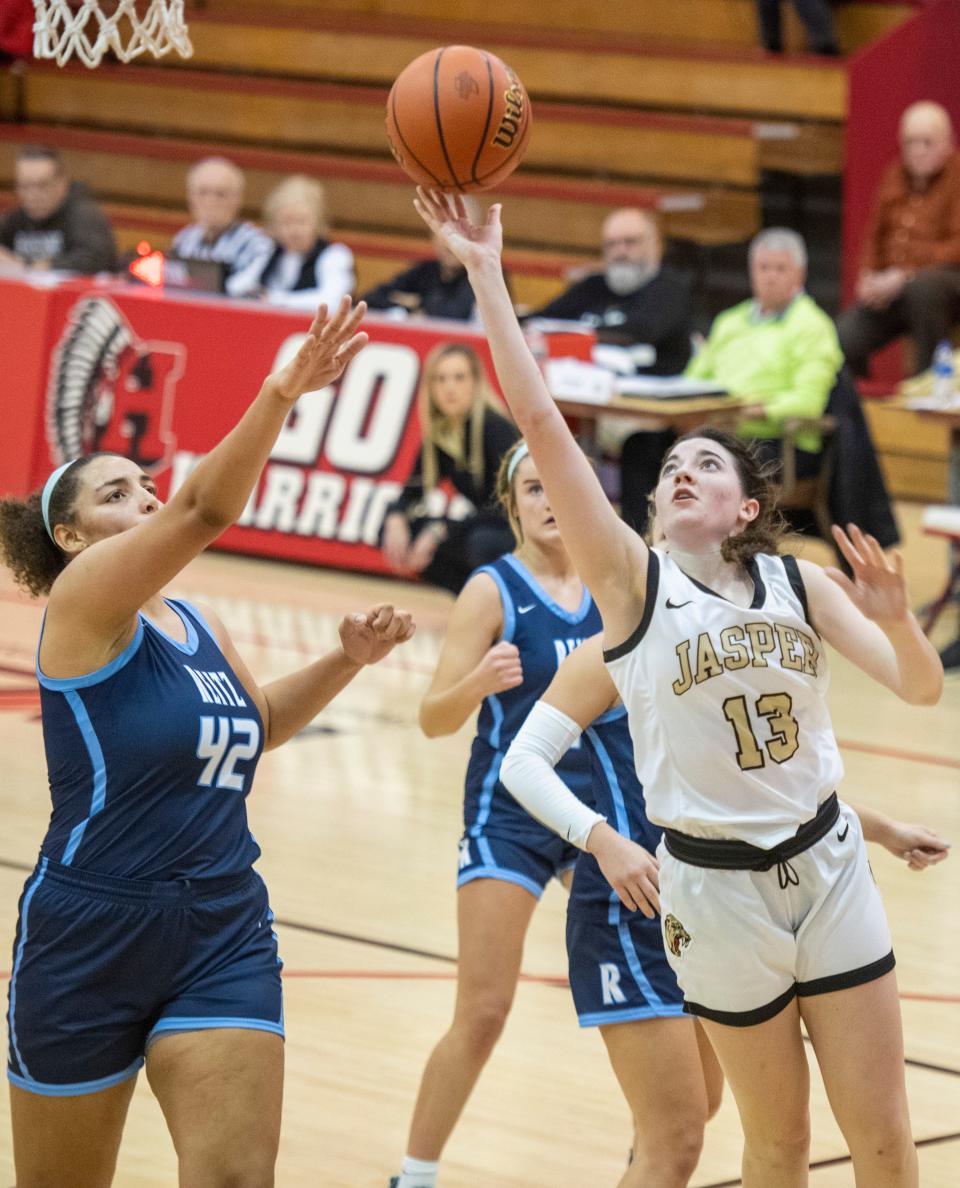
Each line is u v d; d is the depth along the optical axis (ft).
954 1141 22.47
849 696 45.50
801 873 16.37
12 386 58.65
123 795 15.80
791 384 53.62
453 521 47.85
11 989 15.99
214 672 16.67
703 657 16.30
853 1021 16.34
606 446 54.29
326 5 81.05
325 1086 23.80
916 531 65.62
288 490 55.93
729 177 72.59
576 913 18.92
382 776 38.32
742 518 17.24
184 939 15.80
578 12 76.33
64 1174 16.16
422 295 59.06
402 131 18.53
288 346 55.42
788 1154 17.04
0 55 81.30
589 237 73.72
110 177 81.87
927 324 63.57
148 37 20.68
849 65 69.77
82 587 15.48
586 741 19.74
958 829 35.40
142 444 56.95
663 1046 18.16
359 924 29.86
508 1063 24.84
